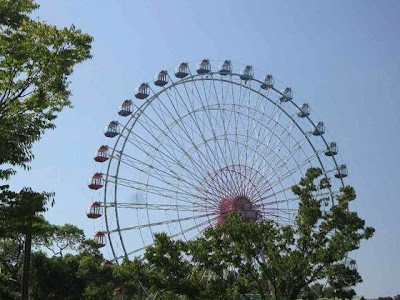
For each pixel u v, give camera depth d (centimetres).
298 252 3781
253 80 7400
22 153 2441
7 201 2359
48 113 2650
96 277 5700
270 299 4294
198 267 3881
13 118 2486
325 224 3916
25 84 2569
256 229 3766
